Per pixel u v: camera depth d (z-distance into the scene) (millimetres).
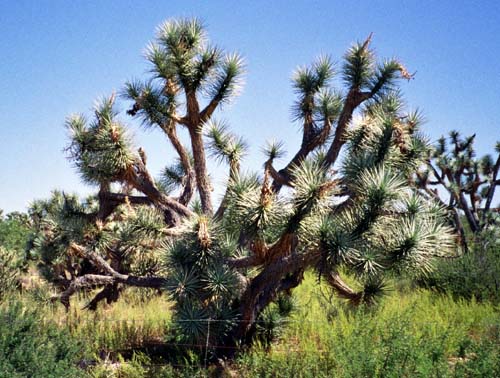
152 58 8641
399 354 6453
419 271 7430
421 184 18828
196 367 7398
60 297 9438
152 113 8750
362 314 7879
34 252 11414
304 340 8430
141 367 7195
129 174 8672
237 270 8250
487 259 13016
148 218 8227
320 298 10648
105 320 9375
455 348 7805
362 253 7094
